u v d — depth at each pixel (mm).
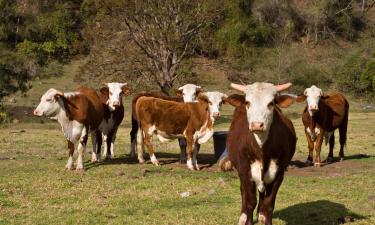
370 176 13016
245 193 7680
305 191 11164
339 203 10188
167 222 8883
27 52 51031
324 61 57094
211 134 14008
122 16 30969
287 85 7410
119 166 14211
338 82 50781
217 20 33000
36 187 11414
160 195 10820
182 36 30781
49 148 19094
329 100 15375
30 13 57594
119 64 30719
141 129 14828
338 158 16781
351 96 49344
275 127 7371
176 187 11539
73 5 58125
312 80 50938
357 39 63219
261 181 7516
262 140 7277
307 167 14836
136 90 30172
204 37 33375
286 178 12711
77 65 50781
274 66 50500
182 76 31016
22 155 16891
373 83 48125
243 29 51781
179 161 15438
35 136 23438
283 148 7465
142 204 10094
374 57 54594
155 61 30547
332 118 15305
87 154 17188
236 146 7883
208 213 9375
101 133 15352
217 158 15086
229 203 10141
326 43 60812
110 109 15492
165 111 14125
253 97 7203
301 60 52719
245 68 44094
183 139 15078
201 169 14055
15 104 37438
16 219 9094
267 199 7648
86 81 32156
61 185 11586
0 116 30844
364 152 18828
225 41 49375
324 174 13547
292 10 60062
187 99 15516
